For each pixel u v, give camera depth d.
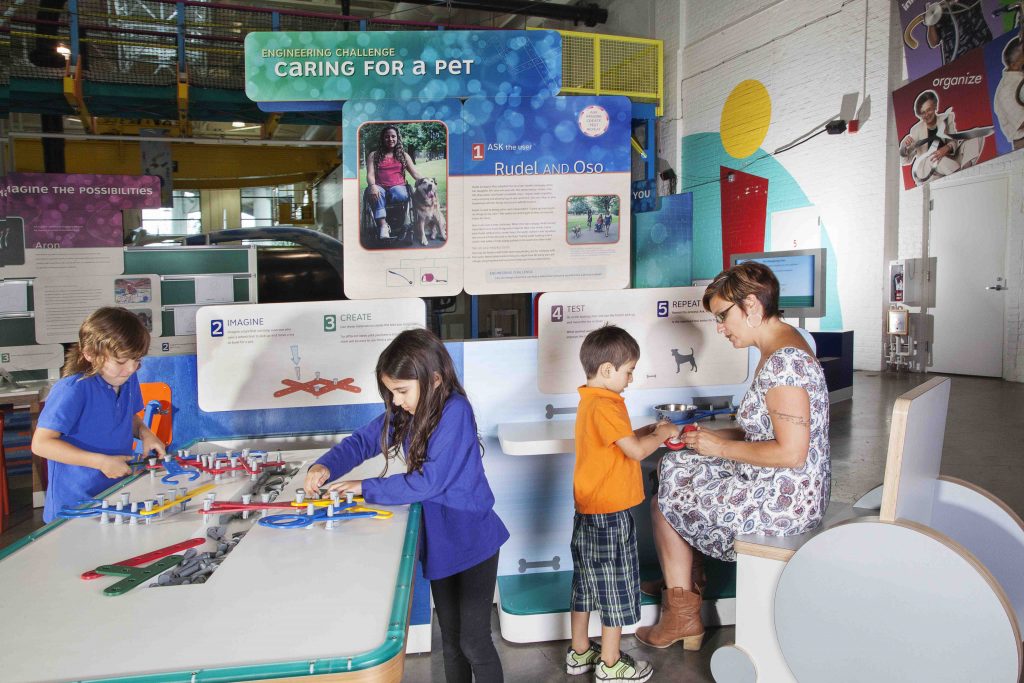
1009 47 6.70
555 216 3.09
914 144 7.86
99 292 4.82
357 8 11.70
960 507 2.23
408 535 1.48
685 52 11.09
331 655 0.98
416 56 2.95
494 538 1.84
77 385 1.95
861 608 1.88
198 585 1.23
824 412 2.15
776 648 2.06
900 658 1.83
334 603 1.15
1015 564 2.15
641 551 3.08
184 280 4.89
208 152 9.90
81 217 5.27
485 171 3.04
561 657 2.51
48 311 4.78
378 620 1.09
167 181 8.46
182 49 6.46
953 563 1.75
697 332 3.02
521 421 2.91
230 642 1.02
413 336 1.74
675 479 2.41
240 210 14.45
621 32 12.29
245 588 1.22
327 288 5.87
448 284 3.07
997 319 7.80
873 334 8.77
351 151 2.97
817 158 9.10
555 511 2.96
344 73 2.93
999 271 7.73
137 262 4.85
